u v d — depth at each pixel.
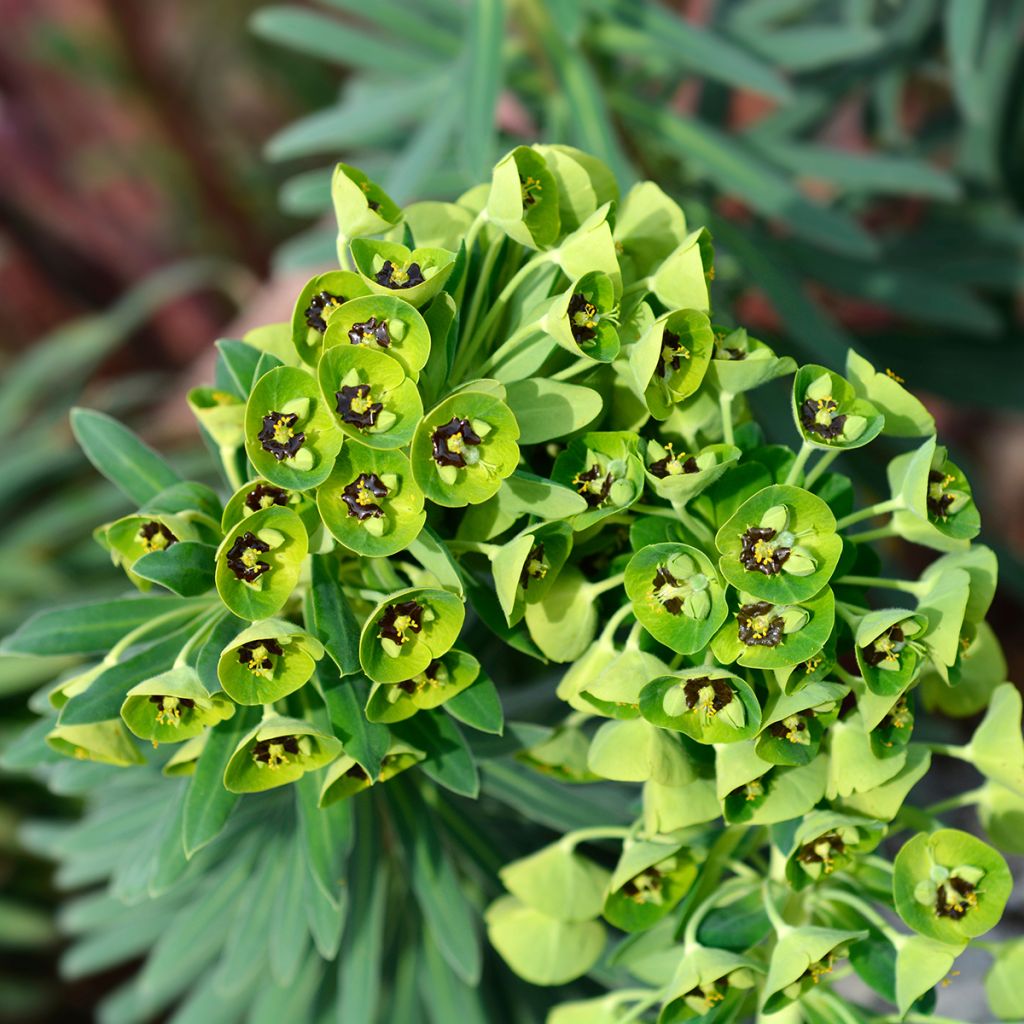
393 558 0.65
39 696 0.67
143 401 1.30
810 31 0.94
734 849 0.66
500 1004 0.74
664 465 0.63
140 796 0.72
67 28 1.52
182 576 0.63
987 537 0.96
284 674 0.62
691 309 0.63
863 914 0.65
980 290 1.12
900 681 0.62
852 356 0.64
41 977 1.08
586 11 0.85
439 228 0.65
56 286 1.60
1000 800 0.65
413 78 0.97
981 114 0.85
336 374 0.61
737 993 0.65
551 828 0.73
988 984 0.66
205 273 1.61
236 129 1.66
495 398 0.61
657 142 0.90
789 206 0.87
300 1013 0.74
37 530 1.01
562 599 0.64
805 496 0.62
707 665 0.62
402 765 0.64
